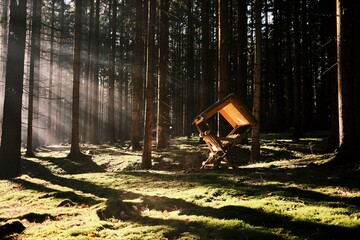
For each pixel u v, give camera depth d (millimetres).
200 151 16500
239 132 12117
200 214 5984
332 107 14398
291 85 29531
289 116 30453
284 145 18938
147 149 13508
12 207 8109
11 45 13633
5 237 5301
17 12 13742
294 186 7902
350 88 10242
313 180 8461
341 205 5859
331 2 15898
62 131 42375
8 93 13562
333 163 10234
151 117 13539
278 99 31188
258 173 10047
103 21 37469
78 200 8234
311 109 33938
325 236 4410
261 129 35344
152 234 5000
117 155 18000
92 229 5270
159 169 13508
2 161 13297
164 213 6262
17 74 13711
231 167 11641
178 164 14016
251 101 37312
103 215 6156
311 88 34438
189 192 7781
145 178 10508
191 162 14398
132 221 5875
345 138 10281
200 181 9250
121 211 6383
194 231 5055
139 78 19578
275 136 25266
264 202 6254
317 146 18109
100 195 8680
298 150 17188
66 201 7906
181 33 41656
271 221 5195
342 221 4863
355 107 13148
